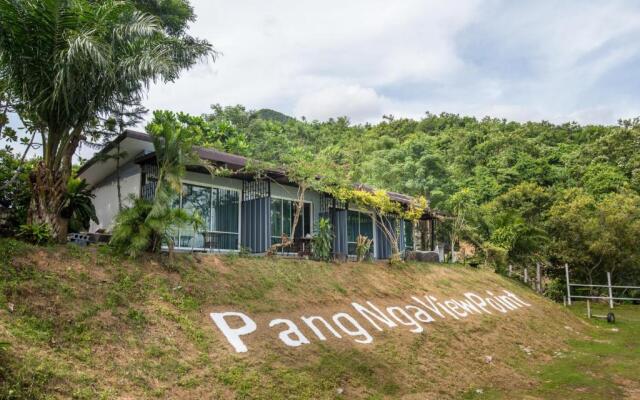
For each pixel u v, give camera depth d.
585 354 16.41
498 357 14.48
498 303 20.50
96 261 10.30
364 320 13.58
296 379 9.43
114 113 12.77
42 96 10.55
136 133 14.82
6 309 7.75
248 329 10.55
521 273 29.19
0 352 6.64
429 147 43.78
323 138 64.56
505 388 12.01
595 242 30.38
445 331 15.07
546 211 35.91
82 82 10.64
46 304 8.31
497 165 52.75
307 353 10.60
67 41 10.20
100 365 7.52
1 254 9.02
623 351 16.92
